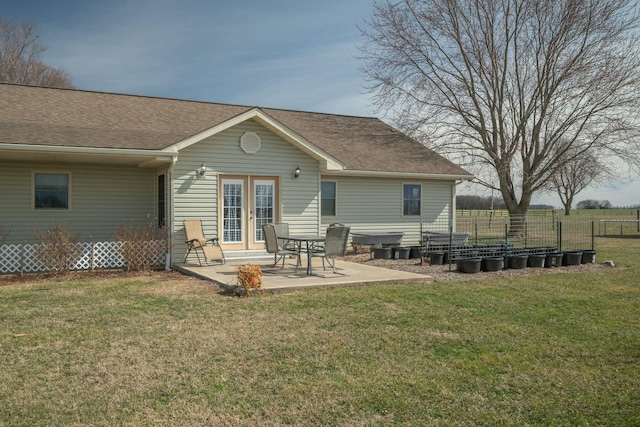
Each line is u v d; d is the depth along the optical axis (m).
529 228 14.27
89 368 4.80
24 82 34.16
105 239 13.34
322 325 6.48
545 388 4.44
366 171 16.25
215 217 12.76
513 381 4.60
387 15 22.84
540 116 22.44
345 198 16.84
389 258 14.13
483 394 4.29
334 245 10.67
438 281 10.37
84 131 12.26
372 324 6.59
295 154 13.94
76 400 4.06
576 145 22.22
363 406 4.01
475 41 22.02
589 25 20.28
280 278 10.02
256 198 13.53
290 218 13.88
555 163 22.73
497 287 9.68
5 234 12.16
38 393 4.20
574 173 27.17
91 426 3.61
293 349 5.45
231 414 3.84
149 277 10.84
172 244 12.17
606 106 21.05
